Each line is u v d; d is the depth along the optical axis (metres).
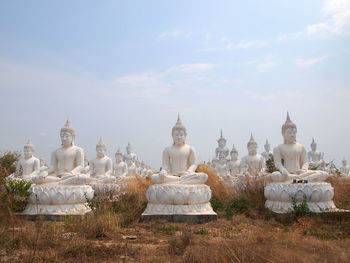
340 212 9.59
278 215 10.11
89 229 8.16
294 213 9.84
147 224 9.62
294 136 12.00
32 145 17.95
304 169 11.91
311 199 10.20
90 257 6.25
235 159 21.89
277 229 8.40
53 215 10.16
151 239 7.89
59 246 6.87
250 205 11.72
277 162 12.02
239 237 7.17
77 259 6.08
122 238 7.96
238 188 14.16
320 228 8.61
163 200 10.20
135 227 9.30
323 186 10.37
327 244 6.36
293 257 5.51
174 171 11.94
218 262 5.44
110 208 11.08
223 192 13.37
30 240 7.02
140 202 12.21
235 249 5.74
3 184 10.76
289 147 12.07
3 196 10.31
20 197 10.73
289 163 12.05
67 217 9.65
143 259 6.09
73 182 11.06
